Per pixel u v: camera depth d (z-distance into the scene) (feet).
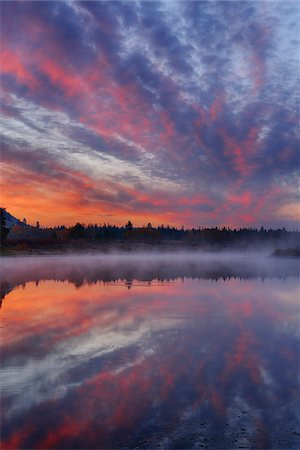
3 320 55.52
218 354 37.37
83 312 62.08
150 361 35.17
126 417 23.67
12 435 21.59
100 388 28.37
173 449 20.13
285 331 47.65
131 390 28.04
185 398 26.48
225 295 82.64
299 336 45.03
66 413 24.22
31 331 47.96
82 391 27.86
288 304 70.03
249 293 85.97
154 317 57.26
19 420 23.31
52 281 116.98
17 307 67.56
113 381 29.89
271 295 82.48
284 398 26.48
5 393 27.53
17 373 31.89
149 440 21.06
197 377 30.71
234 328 49.44
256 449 20.13
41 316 58.65
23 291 92.02
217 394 27.20
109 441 20.95
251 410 24.59
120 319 55.77
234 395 27.02
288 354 37.32
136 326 50.72
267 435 21.52
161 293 86.63
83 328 49.57
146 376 31.04
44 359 35.96
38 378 30.68
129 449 20.20
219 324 51.98
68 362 34.96
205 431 21.97
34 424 22.82
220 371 32.27
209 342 42.16
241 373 31.76
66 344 41.47
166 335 45.52
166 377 30.76
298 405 25.34
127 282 113.60
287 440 20.99
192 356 36.70
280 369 32.71
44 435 21.56
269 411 24.44
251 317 57.11
